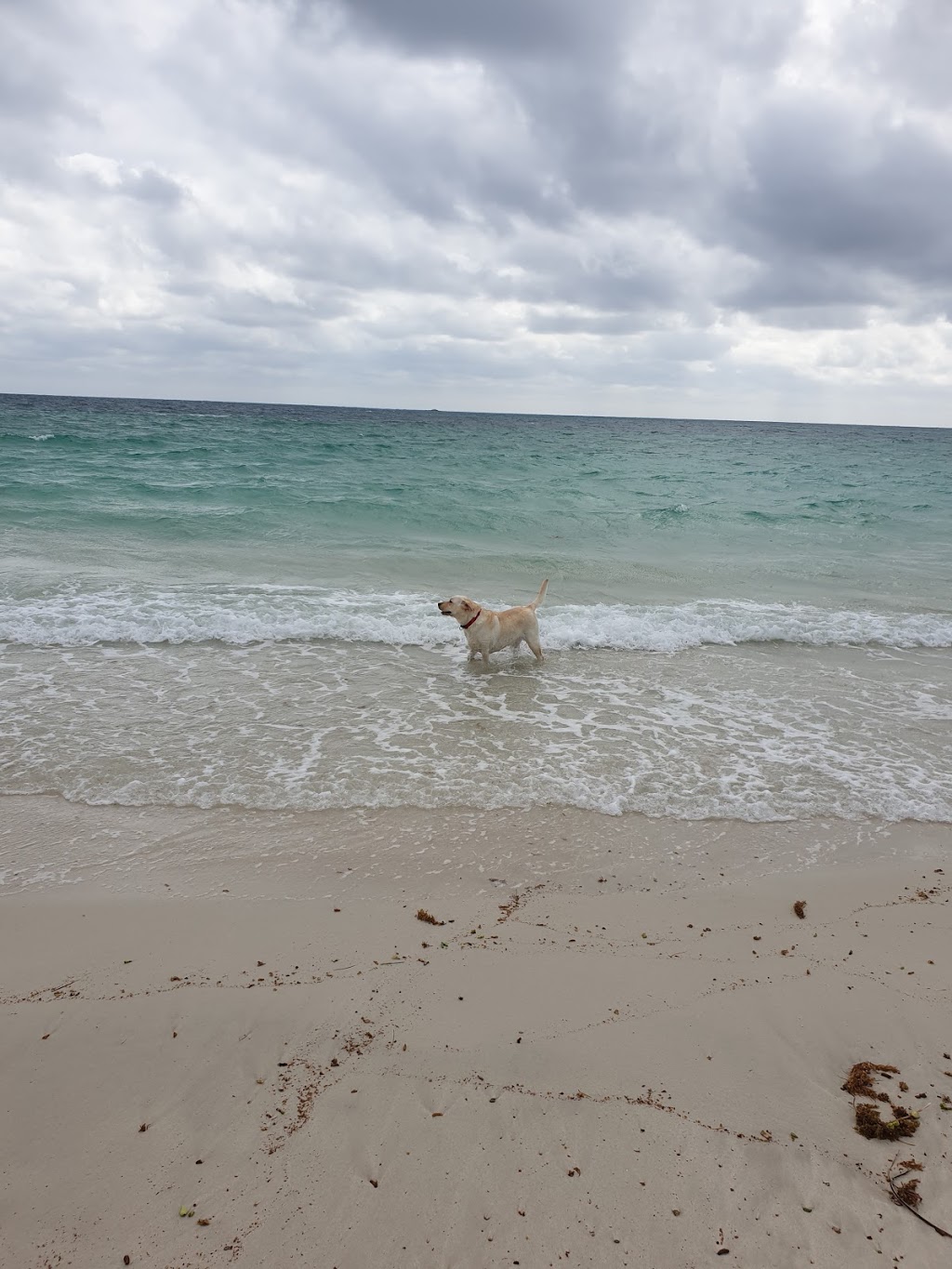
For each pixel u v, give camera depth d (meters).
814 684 8.12
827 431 134.12
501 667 8.41
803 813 5.43
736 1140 2.74
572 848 4.89
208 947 3.79
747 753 6.37
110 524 14.12
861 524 18.55
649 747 6.44
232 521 14.99
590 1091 2.94
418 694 7.50
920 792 5.78
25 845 4.69
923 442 85.19
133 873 4.45
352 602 10.33
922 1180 2.60
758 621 10.27
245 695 7.25
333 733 6.50
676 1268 2.28
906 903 4.39
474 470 26.83
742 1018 3.38
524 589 11.66
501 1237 2.35
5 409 63.34
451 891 4.39
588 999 3.47
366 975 3.60
